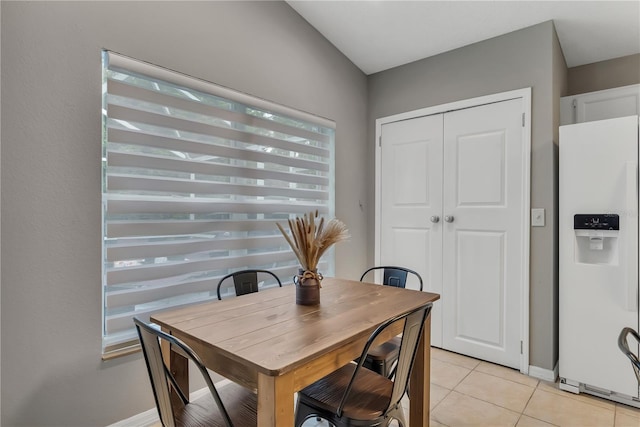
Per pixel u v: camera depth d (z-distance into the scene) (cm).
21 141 144
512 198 251
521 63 247
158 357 102
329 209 300
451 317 281
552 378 232
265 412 97
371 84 335
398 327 144
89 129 162
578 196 213
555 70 242
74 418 158
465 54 275
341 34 281
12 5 141
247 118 229
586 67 292
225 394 136
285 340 111
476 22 247
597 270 207
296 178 268
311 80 275
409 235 307
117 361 172
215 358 122
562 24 238
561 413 194
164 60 186
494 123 259
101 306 167
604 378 205
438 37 268
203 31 204
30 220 147
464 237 274
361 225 329
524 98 245
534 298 240
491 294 260
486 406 202
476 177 268
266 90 239
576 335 214
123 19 171
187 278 203
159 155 188
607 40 255
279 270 256
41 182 149
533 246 241
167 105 189
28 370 146
